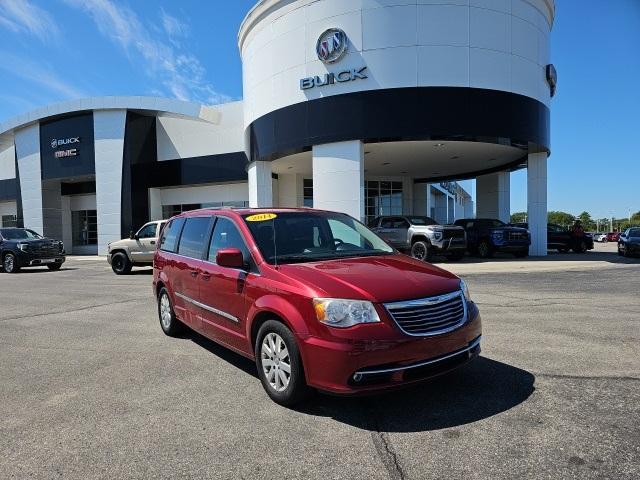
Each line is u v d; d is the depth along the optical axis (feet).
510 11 59.88
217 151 95.09
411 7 57.11
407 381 12.59
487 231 68.64
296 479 10.11
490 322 24.34
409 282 13.61
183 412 13.79
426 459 10.75
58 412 14.01
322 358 12.57
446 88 57.31
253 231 16.66
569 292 35.14
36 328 25.77
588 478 9.77
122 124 96.12
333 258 16.24
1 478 10.37
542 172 70.54
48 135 104.32
